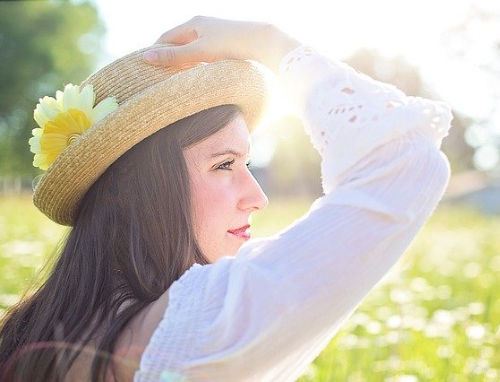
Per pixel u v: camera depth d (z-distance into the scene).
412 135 1.48
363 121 1.48
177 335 1.47
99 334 1.68
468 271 7.67
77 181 1.86
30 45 41.44
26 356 1.75
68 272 1.85
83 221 1.90
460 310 4.83
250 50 1.73
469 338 3.85
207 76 1.79
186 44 1.82
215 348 1.44
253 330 1.41
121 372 1.58
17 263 6.01
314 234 1.44
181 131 1.82
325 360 3.53
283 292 1.41
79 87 2.01
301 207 17.02
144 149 1.82
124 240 1.81
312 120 1.55
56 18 42.69
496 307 5.05
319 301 1.42
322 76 1.57
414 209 1.44
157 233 1.80
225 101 1.84
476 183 44.91
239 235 1.87
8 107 40.75
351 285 1.43
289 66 1.61
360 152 1.47
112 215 1.84
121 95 1.92
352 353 3.63
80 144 1.81
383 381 3.44
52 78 42.34
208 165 1.83
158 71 1.91
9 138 40.53
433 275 7.43
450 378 3.44
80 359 1.66
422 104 1.50
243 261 1.46
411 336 3.96
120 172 1.84
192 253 1.81
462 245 10.90
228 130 1.85
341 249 1.42
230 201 1.85
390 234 1.43
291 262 1.43
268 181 46.19
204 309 1.48
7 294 4.59
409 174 1.45
